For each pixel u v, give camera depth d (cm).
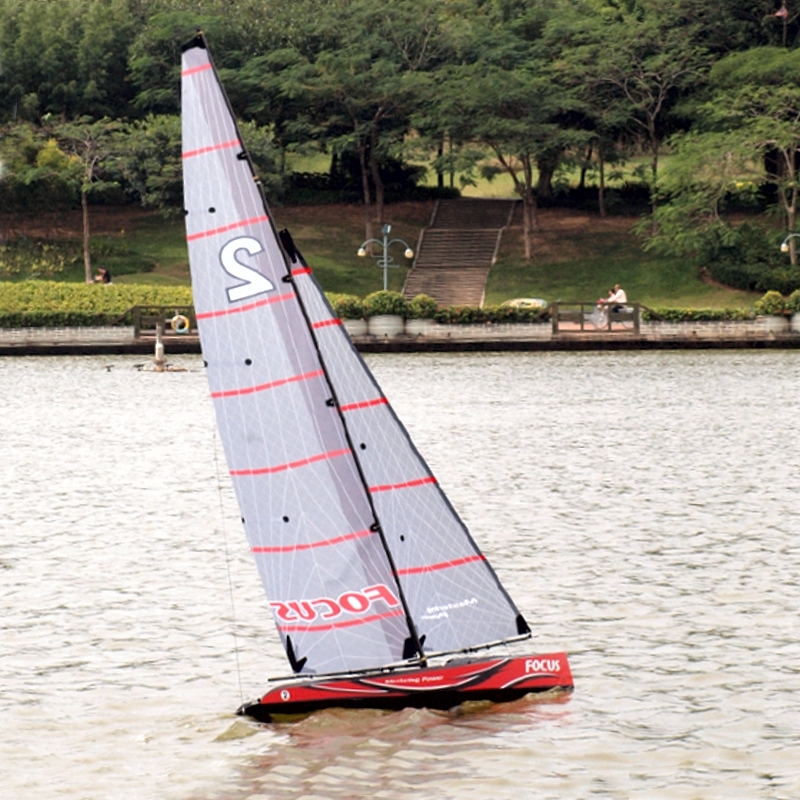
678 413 7169
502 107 15350
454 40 16100
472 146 18012
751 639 2869
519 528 4078
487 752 2250
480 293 14788
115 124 15375
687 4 15712
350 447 2314
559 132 15212
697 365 10188
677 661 2719
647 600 3189
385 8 16012
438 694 2441
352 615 2347
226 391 2291
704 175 13838
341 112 16150
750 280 14175
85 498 4719
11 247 15262
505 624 2412
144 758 2262
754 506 4409
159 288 12850
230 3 17262
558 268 15200
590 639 2872
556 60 15762
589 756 2234
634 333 11912
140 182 15325
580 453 5716
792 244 14112
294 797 2105
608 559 3631
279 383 2281
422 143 15162
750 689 2550
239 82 16012
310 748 2281
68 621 3070
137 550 3834
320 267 15275
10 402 8038
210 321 2278
